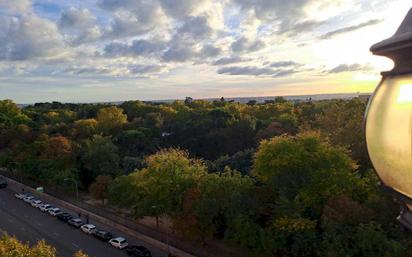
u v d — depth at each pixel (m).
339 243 25.25
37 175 59.44
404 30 2.59
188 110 98.00
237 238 30.22
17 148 68.44
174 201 37.91
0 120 102.06
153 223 43.31
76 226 43.88
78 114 109.69
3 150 81.94
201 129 76.62
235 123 74.31
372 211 27.20
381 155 2.81
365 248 24.58
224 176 36.50
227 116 82.56
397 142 2.61
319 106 80.81
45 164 59.00
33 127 92.69
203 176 37.94
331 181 29.56
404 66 2.60
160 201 37.97
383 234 24.78
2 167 75.56
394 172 2.74
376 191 29.44
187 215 33.81
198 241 36.47
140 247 35.44
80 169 59.75
